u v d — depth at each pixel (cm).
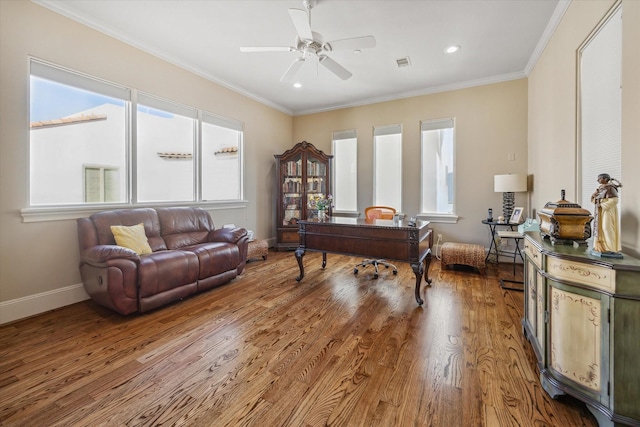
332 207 551
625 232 159
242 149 489
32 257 254
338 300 290
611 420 125
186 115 393
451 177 469
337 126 566
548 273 156
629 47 155
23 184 248
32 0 249
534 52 346
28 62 249
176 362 184
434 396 152
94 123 304
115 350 198
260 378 168
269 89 479
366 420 136
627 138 157
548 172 311
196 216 374
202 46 340
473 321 240
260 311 264
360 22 288
